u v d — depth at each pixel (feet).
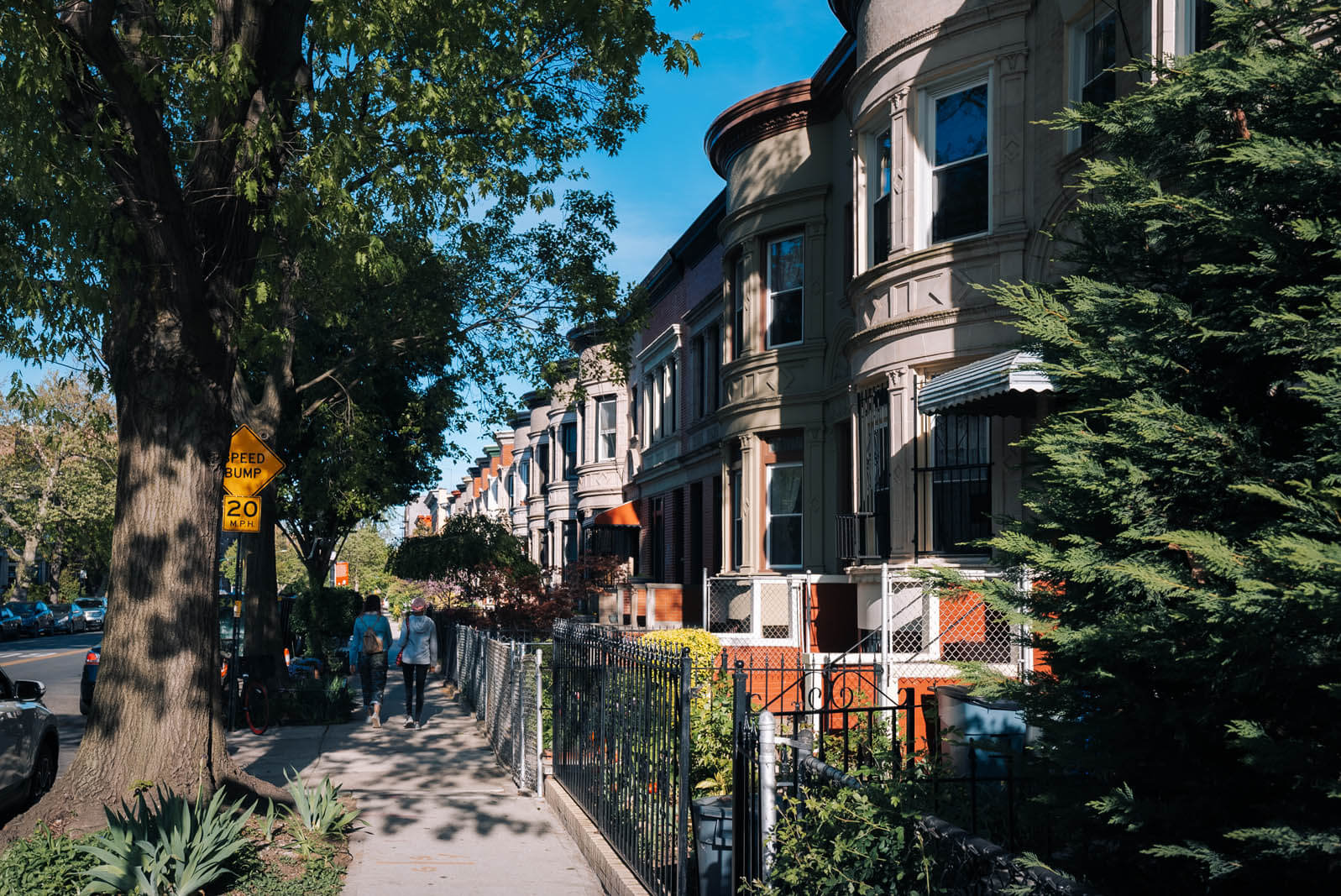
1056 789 12.69
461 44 32.89
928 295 44.62
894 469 45.44
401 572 92.84
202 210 28.14
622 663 26.04
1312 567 8.84
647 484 106.73
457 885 24.82
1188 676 11.35
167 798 25.80
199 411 28.53
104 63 25.90
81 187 26.86
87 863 22.59
